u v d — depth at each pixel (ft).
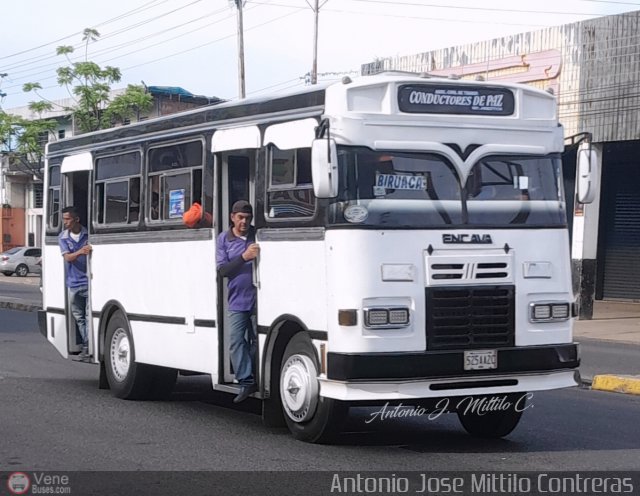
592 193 30.12
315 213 28.53
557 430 33.24
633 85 77.00
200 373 37.50
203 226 34.09
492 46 88.17
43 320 46.01
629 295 97.55
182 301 35.29
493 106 29.60
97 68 129.08
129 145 39.19
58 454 28.37
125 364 38.99
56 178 45.16
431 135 28.63
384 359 27.07
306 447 29.50
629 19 77.15
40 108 135.85
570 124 81.71
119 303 39.45
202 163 34.37
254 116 31.68
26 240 194.39
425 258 27.91
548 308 29.50
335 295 27.53
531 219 29.60
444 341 27.96
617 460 28.25
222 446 29.58
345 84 27.91
